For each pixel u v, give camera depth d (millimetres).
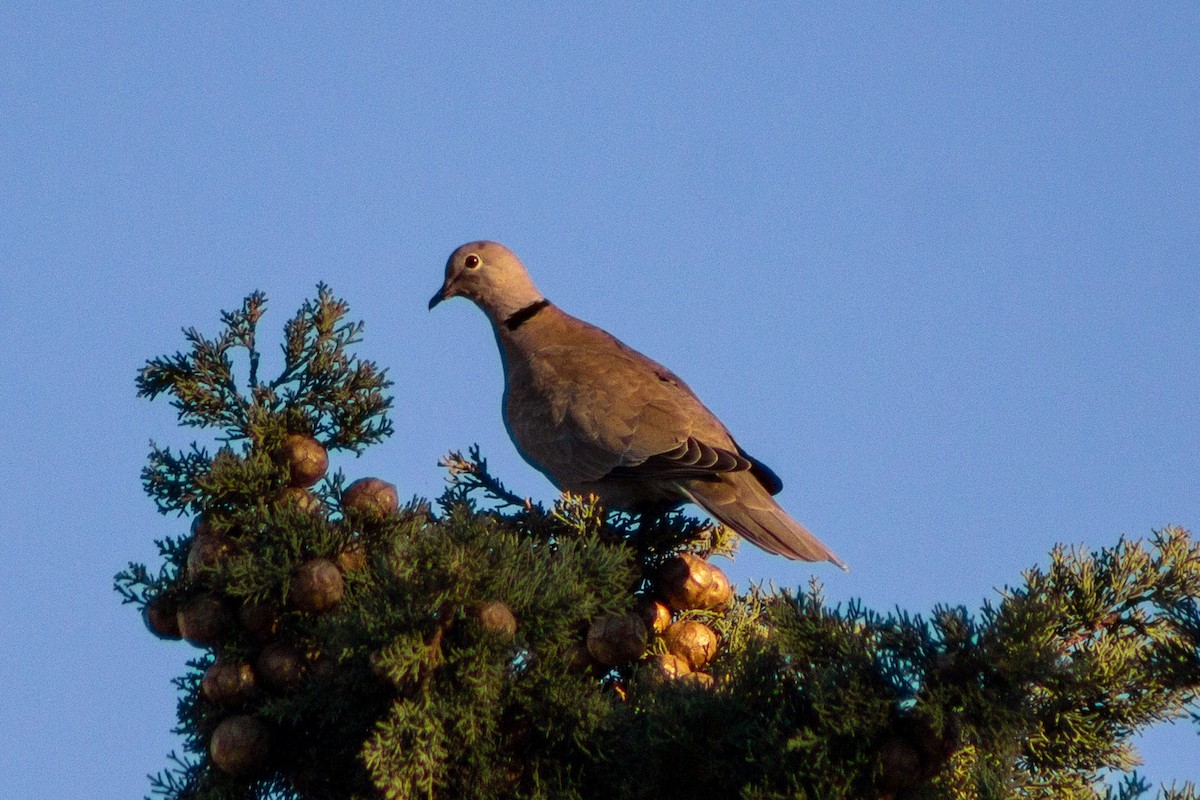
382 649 8430
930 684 8430
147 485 9969
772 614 8953
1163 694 9219
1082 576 10258
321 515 9711
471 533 8852
